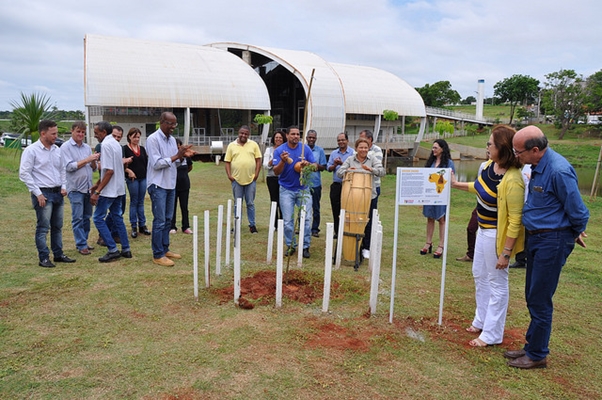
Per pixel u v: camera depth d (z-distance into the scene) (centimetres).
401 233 967
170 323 462
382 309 520
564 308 553
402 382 371
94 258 682
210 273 622
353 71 5359
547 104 6794
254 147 873
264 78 5166
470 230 737
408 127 8256
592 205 1366
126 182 812
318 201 891
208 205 1188
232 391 350
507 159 403
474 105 12744
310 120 4366
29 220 923
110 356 396
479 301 464
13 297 518
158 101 3716
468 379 380
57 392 343
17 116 2500
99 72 3597
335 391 355
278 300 509
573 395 363
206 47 4591
